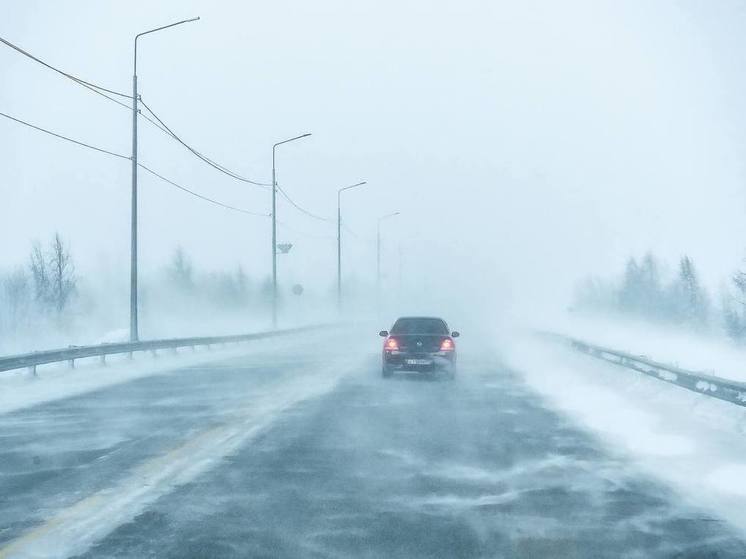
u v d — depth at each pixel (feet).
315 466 34.78
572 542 23.90
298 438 42.01
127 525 25.61
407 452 38.04
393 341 73.97
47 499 29.04
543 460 36.14
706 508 27.91
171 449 39.01
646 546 23.61
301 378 77.15
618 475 33.06
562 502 28.66
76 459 36.60
